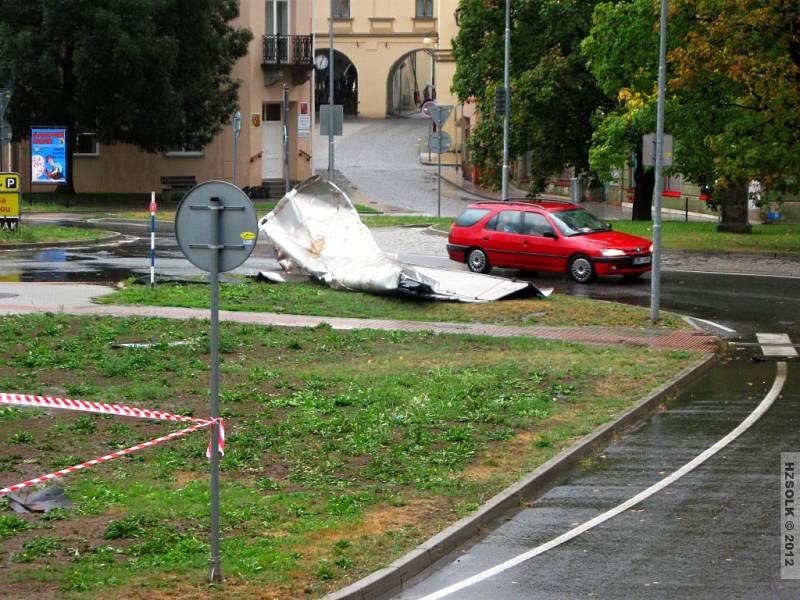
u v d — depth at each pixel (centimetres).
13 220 4338
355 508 1341
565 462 1591
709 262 4181
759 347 2591
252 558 1152
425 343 2506
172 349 2325
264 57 7581
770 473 1532
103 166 7456
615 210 7181
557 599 1074
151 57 6362
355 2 11000
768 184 4453
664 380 2148
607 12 4738
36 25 6462
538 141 5997
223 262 1138
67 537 1205
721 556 1191
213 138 7531
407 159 9319
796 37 4284
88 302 2909
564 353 2412
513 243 3766
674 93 4541
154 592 1055
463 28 6112
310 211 3522
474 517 1313
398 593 1109
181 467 1499
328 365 2247
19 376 2023
